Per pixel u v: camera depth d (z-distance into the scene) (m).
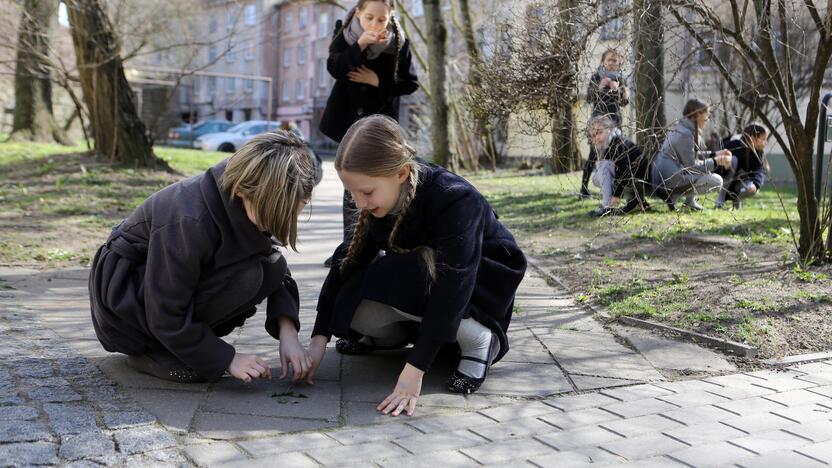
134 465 2.17
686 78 5.40
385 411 2.72
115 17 13.43
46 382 2.81
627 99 4.92
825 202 4.89
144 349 2.92
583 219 7.58
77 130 23.19
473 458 2.34
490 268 3.04
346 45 4.71
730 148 7.71
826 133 5.21
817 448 2.46
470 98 5.73
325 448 2.38
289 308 3.03
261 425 2.56
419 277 2.86
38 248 5.88
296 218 2.75
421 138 17.84
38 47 12.75
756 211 7.95
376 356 3.47
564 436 2.54
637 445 2.47
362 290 2.97
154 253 2.69
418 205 2.83
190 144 30.47
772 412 2.78
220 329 3.15
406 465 2.28
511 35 5.12
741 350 3.49
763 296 4.23
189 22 19.11
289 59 50.12
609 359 3.44
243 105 50.91
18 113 18.02
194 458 2.26
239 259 2.79
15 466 2.09
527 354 3.51
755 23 5.27
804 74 14.07
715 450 2.43
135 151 11.69
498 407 2.82
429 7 14.62
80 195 8.84
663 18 4.51
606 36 4.90
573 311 4.35
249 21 48.91
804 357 3.43
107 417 2.51
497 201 9.77
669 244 6.13
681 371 3.29
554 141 5.30
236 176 2.68
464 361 3.02
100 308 2.86
